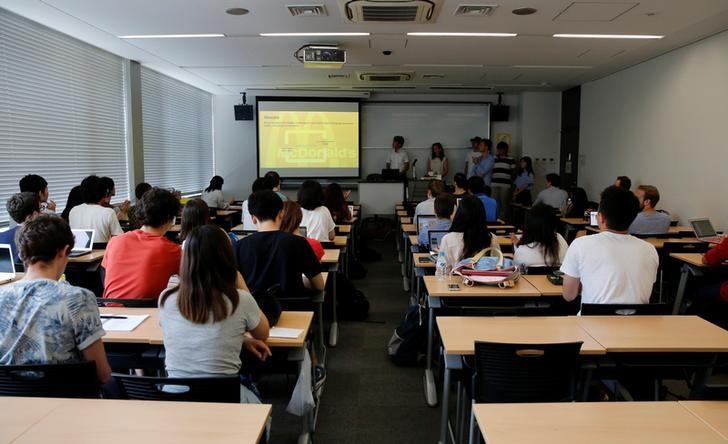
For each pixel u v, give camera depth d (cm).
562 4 452
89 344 174
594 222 559
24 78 499
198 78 867
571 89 991
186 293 176
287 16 488
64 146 567
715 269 391
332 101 1038
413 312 361
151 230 272
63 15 483
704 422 144
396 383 331
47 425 139
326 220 462
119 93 684
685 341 204
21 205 345
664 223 510
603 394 245
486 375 194
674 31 554
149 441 131
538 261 323
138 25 518
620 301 240
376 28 533
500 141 1092
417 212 577
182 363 178
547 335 212
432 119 1080
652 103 709
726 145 563
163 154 830
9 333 167
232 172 1092
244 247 276
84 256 391
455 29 538
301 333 221
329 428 274
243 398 192
